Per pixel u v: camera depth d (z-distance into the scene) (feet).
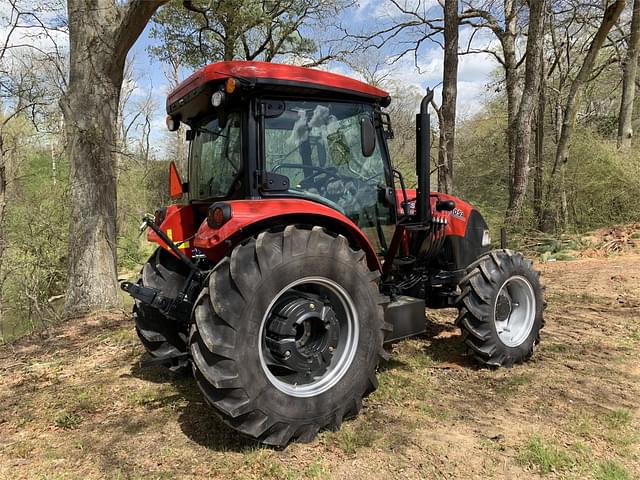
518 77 46.91
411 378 12.36
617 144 43.39
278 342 9.27
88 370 14.28
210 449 9.21
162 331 12.44
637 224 36.04
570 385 11.85
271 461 8.61
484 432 9.62
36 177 37.09
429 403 10.96
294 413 9.04
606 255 31.76
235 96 10.12
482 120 64.95
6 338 25.79
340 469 8.40
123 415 10.90
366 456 8.80
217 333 8.56
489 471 8.36
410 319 12.09
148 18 22.66
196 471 8.46
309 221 10.28
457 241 14.94
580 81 37.29
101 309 23.20
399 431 9.68
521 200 37.40
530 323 13.56
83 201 23.58
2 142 31.12
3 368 14.93
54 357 15.84
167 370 13.79
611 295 21.34
